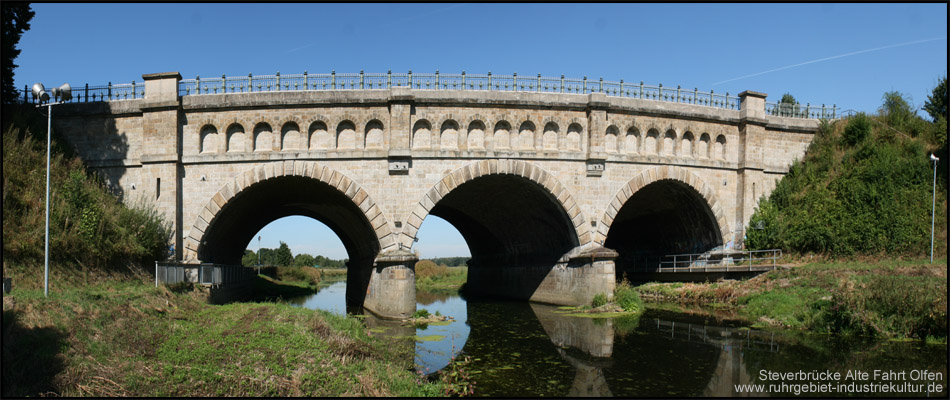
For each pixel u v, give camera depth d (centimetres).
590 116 3262
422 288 6253
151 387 1332
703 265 3778
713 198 3556
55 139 2986
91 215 2462
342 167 3059
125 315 1753
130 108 3080
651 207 4028
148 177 3014
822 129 3912
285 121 3069
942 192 3284
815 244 3441
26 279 1966
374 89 3080
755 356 1933
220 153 3044
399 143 3038
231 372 1449
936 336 2072
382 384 1484
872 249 3241
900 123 3872
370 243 3584
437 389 1522
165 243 2934
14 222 2159
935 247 3086
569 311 3209
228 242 3800
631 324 2680
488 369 1828
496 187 3581
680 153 3497
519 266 4412
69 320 1528
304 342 1742
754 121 3622
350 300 4550
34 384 1239
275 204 4000
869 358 1850
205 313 2138
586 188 3272
